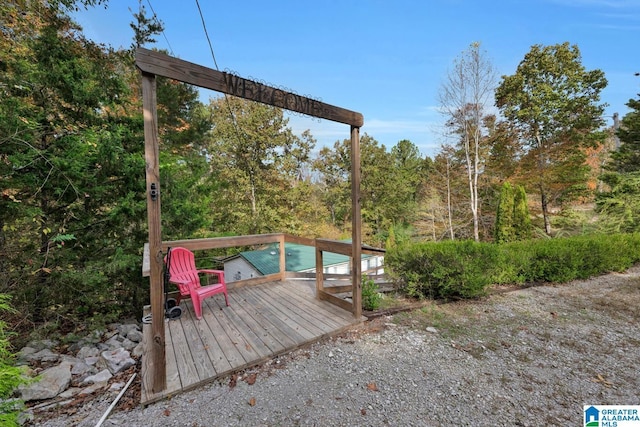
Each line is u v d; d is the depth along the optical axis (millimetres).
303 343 2600
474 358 2459
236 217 12984
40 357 2498
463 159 14164
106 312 3695
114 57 4562
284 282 4582
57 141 3115
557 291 4391
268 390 2014
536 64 13188
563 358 2477
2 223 2959
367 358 2441
